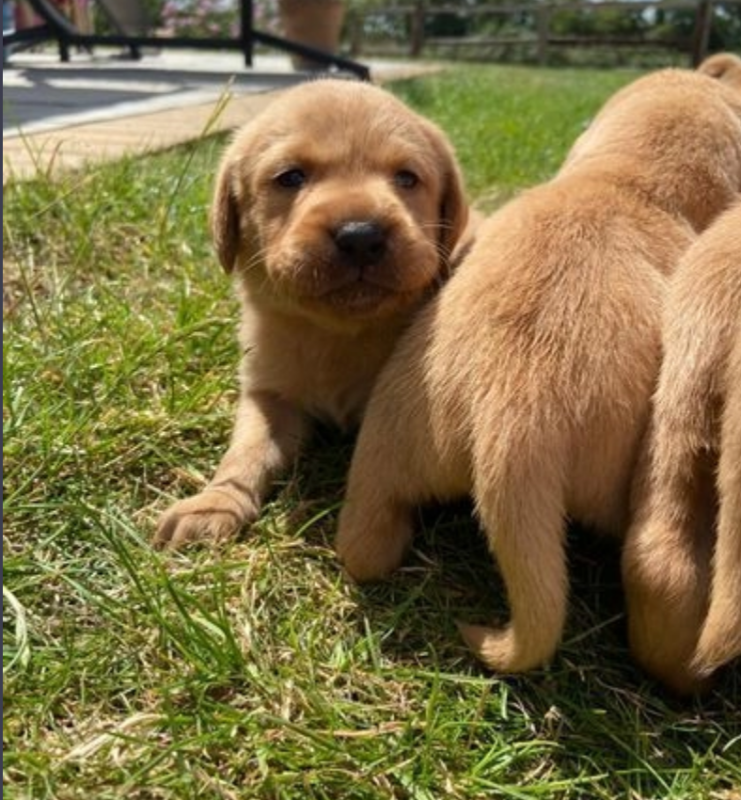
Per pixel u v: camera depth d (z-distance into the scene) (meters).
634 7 3.26
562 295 0.32
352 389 0.42
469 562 0.37
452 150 0.45
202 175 0.72
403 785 0.28
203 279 0.56
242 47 1.64
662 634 0.30
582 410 0.31
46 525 0.37
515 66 3.21
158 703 0.30
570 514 0.32
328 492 0.40
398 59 3.38
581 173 0.38
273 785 0.27
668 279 0.34
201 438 0.43
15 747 0.28
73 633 0.32
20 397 0.42
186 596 0.33
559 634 0.30
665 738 0.30
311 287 0.37
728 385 0.30
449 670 0.32
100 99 1.27
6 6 2.10
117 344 0.48
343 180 0.40
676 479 0.31
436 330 0.34
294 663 0.31
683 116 0.40
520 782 0.29
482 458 0.31
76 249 0.58
